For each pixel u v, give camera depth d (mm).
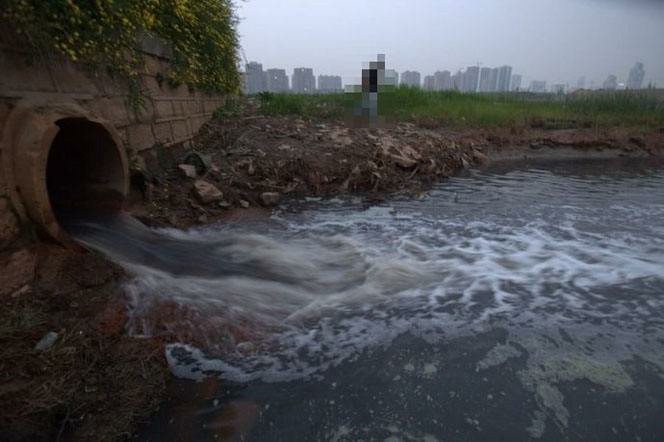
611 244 5285
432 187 8352
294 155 8250
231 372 2949
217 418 2537
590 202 7332
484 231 5824
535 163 11219
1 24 3385
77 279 3311
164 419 2502
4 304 2896
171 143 6895
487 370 2939
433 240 5484
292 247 5227
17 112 3342
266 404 2662
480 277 4391
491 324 3502
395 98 14672
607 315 3615
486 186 8492
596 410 2574
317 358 3111
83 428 2324
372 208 6953
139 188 5492
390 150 9117
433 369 2963
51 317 2932
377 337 3357
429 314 3682
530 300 3896
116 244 4254
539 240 5453
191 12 7664
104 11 4527
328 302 3902
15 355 2545
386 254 4996
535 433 2420
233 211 6379
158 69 6555
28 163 3248
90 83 4641
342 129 10625
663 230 5832
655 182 9023
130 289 3477
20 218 3320
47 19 3756
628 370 2912
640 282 4219
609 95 16781
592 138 12695
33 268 3209
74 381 2512
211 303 3637
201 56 8641
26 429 2197
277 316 3648
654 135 13312
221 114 10375
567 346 3182
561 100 16875
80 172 4609
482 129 12695
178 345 3141
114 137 4297
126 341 2902
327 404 2660
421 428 2467
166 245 4742
